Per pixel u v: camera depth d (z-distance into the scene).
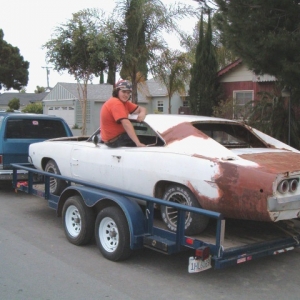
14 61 38.75
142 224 5.21
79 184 6.70
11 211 8.20
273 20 7.97
